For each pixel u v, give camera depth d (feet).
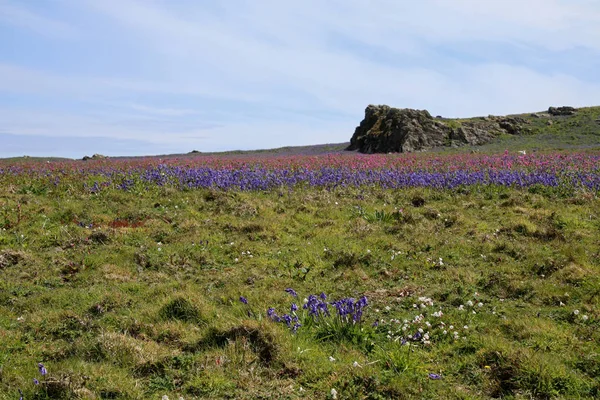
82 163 111.86
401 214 47.47
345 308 24.26
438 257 36.76
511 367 19.51
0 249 37.35
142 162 112.27
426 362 20.95
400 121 178.50
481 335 23.13
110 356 20.36
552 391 18.13
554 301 28.09
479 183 62.75
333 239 41.16
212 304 27.53
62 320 25.11
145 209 51.08
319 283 32.14
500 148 158.51
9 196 53.78
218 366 19.84
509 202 52.54
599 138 167.32
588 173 66.69
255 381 19.06
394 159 112.47
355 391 18.25
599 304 26.50
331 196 58.18
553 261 33.58
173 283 31.30
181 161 115.85
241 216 48.91
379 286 31.71
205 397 18.10
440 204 54.19
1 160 161.17
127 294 29.50
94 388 17.94
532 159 96.63
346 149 201.77
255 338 21.76
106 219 47.29
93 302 27.86
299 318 24.97
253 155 179.42
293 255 37.96
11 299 28.96
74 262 35.40
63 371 18.48
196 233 42.83
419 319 25.18
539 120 208.23
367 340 22.76
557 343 21.99
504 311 26.71
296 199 56.59
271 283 32.09
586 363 20.11
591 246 37.32
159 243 40.19
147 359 20.31
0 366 19.52
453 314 26.27
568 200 53.26
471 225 44.50
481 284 31.37
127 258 36.65
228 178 65.72
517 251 36.68
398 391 18.22
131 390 17.97
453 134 177.58
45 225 44.06
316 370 19.81
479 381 19.31
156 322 24.98
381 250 38.60
